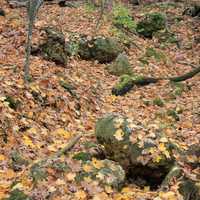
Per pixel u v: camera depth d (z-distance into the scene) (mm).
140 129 3521
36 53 5996
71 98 4973
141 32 9570
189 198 2842
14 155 3457
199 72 7207
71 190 2871
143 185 3320
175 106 5617
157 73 7172
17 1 9336
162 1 12820
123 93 5977
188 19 10977
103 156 3477
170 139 3732
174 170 3096
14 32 6621
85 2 11094
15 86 4496
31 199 2754
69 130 4297
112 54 7227
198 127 4738
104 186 2920
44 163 3086
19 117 4098
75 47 7055
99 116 4957
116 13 9781
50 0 10633
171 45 9141
